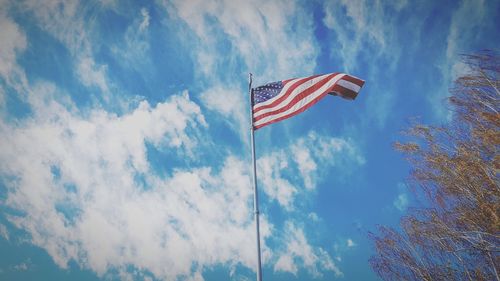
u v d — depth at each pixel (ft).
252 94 42.60
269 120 40.11
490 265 46.93
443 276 49.73
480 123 52.54
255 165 38.37
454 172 51.65
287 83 41.78
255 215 35.29
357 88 40.11
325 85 39.88
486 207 46.62
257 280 32.14
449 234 50.39
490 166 48.73
